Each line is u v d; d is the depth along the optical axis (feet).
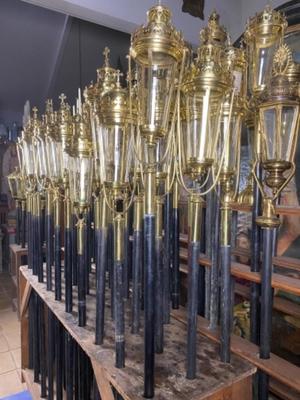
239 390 2.87
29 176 5.59
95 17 7.32
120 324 2.93
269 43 3.02
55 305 4.40
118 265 2.96
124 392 2.61
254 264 3.61
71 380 4.70
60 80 12.89
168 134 2.85
